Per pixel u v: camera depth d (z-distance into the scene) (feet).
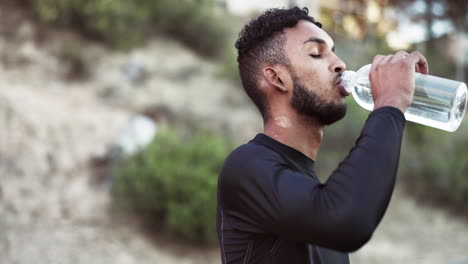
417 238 19.42
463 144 23.56
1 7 22.56
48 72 21.07
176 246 15.20
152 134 18.21
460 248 18.80
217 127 20.77
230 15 31.58
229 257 3.17
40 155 16.63
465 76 28.32
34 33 22.29
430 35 28.43
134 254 14.14
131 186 15.42
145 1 25.84
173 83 23.20
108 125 18.88
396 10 28.94
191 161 16.22
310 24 3.39
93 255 13.43
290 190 2.77
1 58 20.88
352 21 29.01
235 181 3.05
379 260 16.92
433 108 3.33
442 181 22.34
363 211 2.54
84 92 20.70
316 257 3.18
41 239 13.55
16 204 14.79
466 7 27.12
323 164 21.21
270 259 3.05
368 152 2.68
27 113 17.52
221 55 27.99
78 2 22.86
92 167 17.20
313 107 3.24
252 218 2.98
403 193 22.98
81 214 15.28
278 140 3.33
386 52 25.68
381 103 2.93
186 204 15.05
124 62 23.36
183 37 27.78
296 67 3.25
